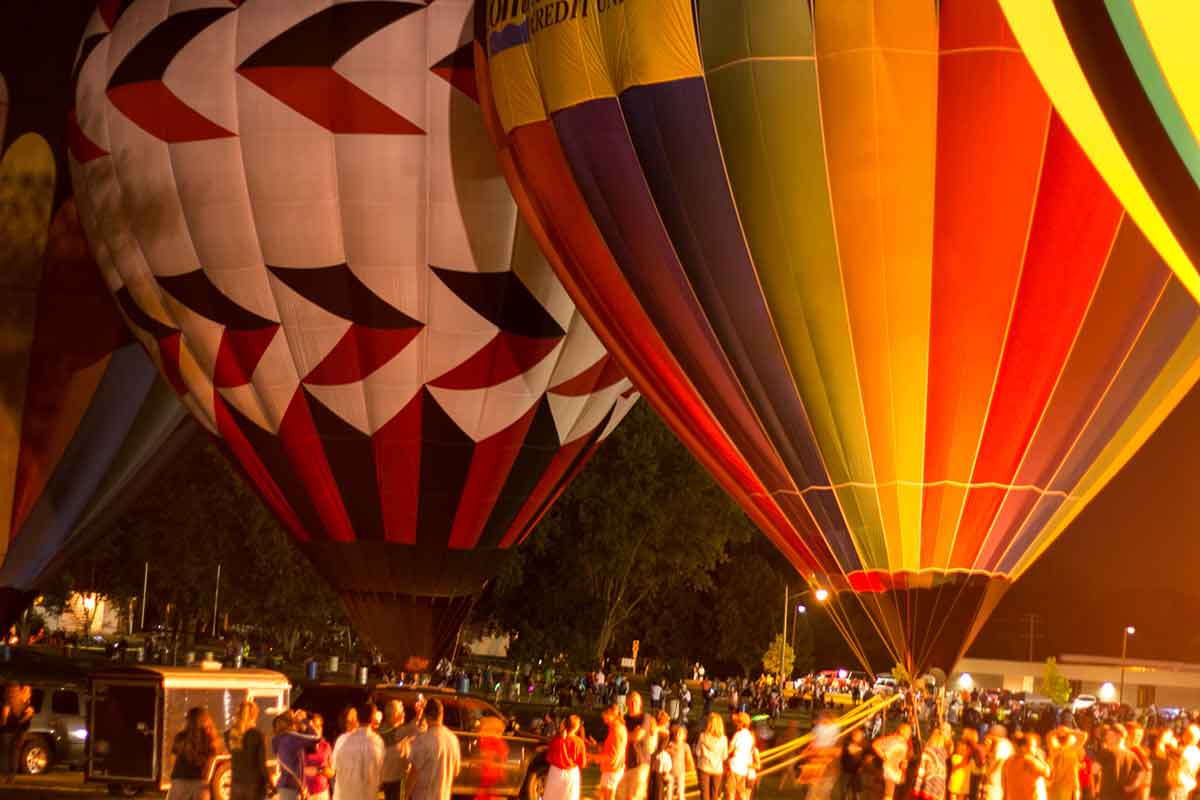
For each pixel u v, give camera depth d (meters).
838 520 18.92
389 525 24.05
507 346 23.33
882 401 18.34
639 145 18.88
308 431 23.69
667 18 18.44
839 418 18.52
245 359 23.59
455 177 22.52
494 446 23.83
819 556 19.38
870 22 17.41
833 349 18.31
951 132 17.45
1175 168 11.02
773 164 17.92
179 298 23.67
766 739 28.50
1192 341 18.83
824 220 17.92
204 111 22.84
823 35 17.58
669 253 19.11
